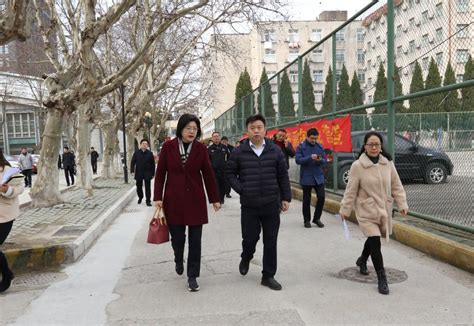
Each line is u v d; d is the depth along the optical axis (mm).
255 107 19016
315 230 8023
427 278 5094
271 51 63812
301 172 8336
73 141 27328
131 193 15008
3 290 5031
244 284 5066
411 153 7445
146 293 4863
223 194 12188
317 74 11414
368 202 4785
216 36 19156
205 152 5074
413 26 7230
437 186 6934
